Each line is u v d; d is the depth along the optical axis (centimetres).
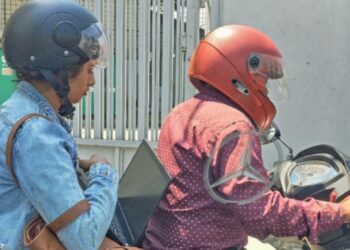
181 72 541
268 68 222
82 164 198
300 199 236
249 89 220
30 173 170
